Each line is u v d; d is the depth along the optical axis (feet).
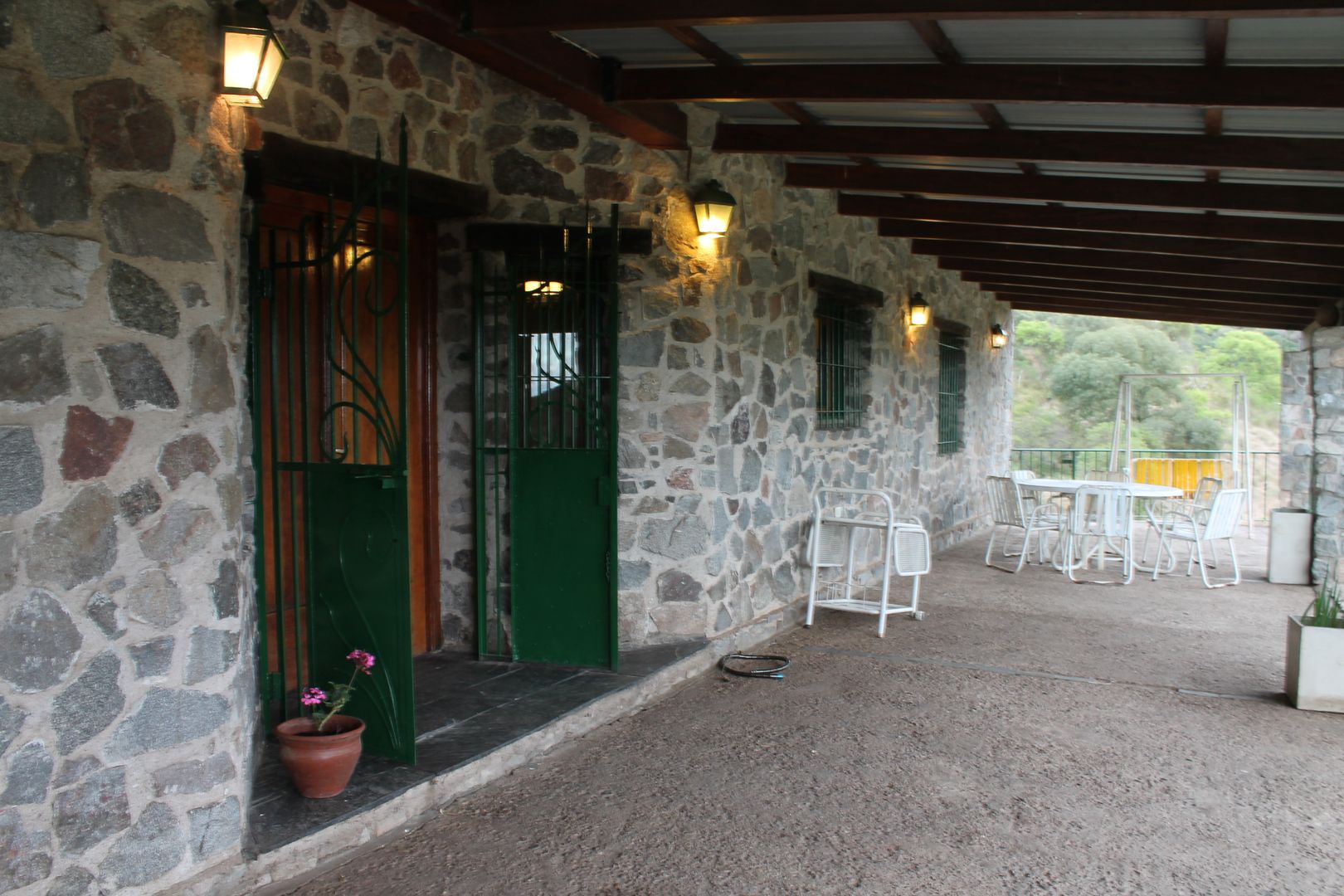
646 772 10.60
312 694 9.18
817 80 11.76
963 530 30.73
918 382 25.82
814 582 17.66
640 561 14.61
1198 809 9.78
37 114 6.35
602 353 14.14
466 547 14.14
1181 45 10.09
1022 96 11.12
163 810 7.14
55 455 6.44
